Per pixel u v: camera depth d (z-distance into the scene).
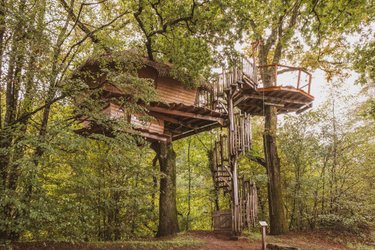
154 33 13.04
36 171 7.22
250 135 14.85
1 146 8.36
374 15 9.72
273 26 10.08
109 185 11.49
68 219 8.27
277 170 16.44
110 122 9.48
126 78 9.70
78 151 8.64
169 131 15.69
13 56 7.95
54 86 8.52
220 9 11.11
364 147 16.61
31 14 8.57
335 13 8.84
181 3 12.16
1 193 7.33
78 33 13.83
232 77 14.22
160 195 14.42
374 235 14.88
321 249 12.58
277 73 17.38
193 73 12.02
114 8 14.52
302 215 17.03
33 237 9.16
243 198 14.11
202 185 20.44
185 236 13.47
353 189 16.44
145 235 15.60
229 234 14.03
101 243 9.95
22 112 9.33
